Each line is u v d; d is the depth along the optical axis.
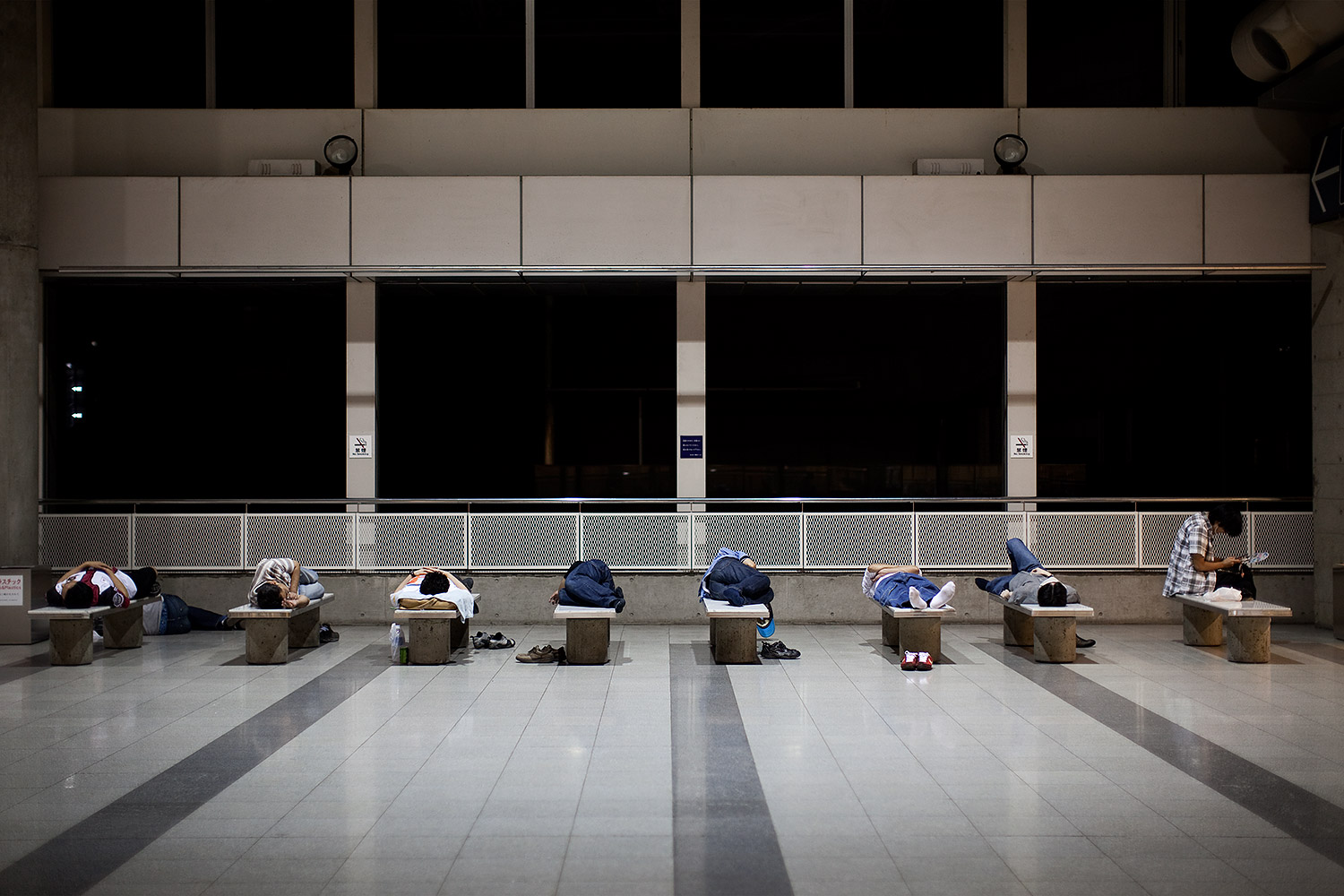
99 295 13.02
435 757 5.64
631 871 4.01
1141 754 5.72
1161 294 13.09
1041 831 4.47
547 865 4.07
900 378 13.47
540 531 10.74
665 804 4.84
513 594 10.73
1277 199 11.05
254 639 8.52
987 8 11.95
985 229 11.11
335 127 11.60
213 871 4.02
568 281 11.56
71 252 11.15
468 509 10.80
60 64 11.98
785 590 10.72
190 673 8.14
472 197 11.16
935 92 11.96
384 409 13.02
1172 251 11.07
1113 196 11.09
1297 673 8.09
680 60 11.83
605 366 13.72
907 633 8.72
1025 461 11.44
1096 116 11.61
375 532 10.73
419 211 11.16
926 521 10.77
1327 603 10.47
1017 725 6.39
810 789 5.06
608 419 13.72
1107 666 8.41
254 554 10.70
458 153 11.62
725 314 13.64
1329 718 6.56
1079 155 11.60
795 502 10.84
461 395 13.53
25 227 10.38
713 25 12.00
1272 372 13.02
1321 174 10.75
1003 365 11.59
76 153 11.61
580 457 13.71
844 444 13.53
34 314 10.48
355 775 5.31
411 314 13.30
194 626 10.39
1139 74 11.98
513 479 13.54
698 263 11.16
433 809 4.76
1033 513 10.73
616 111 11.61
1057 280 11.51
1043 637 8.56
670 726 6.38
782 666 8.46
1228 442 13.03
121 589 8.85
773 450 13.59
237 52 12.07
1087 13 11.99
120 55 12.00
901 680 7.84
